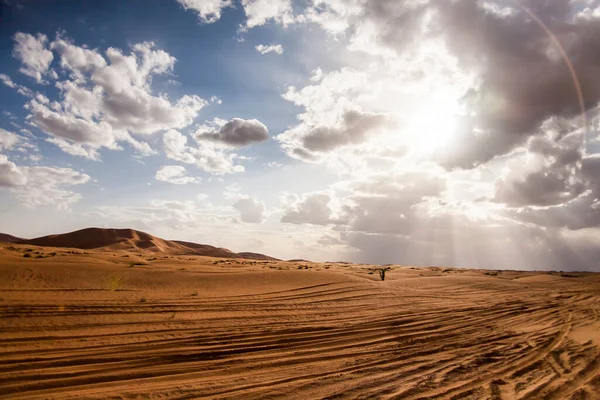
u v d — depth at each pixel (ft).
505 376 26.40
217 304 58.03
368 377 26.73
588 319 53.26
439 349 35.91
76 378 25.82
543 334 42.34
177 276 91.81
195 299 61.31
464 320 53.67
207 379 26.40
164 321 44.42
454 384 24.79
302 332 42.78
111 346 33.71
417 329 46.42
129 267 100.99
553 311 63.21
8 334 34.94
